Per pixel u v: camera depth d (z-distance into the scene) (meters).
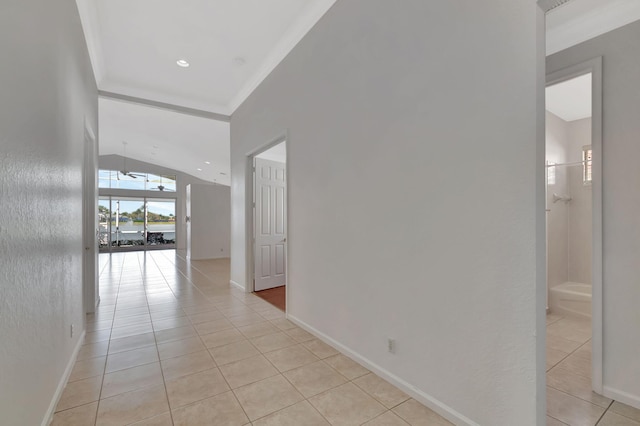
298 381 2.12
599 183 1.95
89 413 1.76
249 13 2.91
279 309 3.79
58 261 1.93
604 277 1.92
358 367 2.31
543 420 1.35
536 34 1.34
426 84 1.82
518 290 1.40
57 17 1.91
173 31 3.19
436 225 1.76
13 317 1.26
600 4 1.93
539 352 1.34
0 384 1.14
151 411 1.79
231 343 2.76
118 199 11.37
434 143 1.77
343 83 2.52
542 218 1.35
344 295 2.52
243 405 1.85
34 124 1.51
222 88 4.51
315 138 2.90
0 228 1.15
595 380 1.96
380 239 2.16
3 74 1.19
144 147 9.34
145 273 6.38
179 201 12.37
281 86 3.53
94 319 3.42
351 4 2.43
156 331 3.06
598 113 1.97
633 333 1.82
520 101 1.39
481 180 1.54
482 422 1.54
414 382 1.90
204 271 6.66
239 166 4.89
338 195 2.59
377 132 2.18
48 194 1.72
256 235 4.73
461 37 1.63
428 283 1.81
